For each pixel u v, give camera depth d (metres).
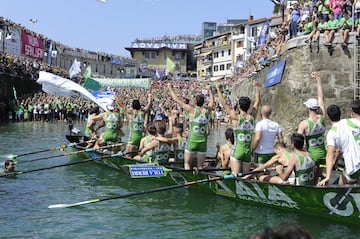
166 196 10.55
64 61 72.62
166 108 37.94
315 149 9.09
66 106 39.16
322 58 17.05
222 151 11.11
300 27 20.19
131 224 8.32
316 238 7.43
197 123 10.85
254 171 9.27
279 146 9.01
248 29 71.38
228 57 81.19
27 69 40.91
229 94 50.75
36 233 7.73
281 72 19.09
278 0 29.03
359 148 7.63
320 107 9.79
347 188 7.59
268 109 9.68
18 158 16.38
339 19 16.88
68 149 18.72
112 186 11.69
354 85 16.47
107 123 15.00
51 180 12.35
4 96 34.56
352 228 7.91
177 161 12.16
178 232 7.87
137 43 106.69
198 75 96.75
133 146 14.00
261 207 9.48
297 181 8.62
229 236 7.67
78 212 9.09
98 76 75.06
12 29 45.47
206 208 9.47
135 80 56.38
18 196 10.37
